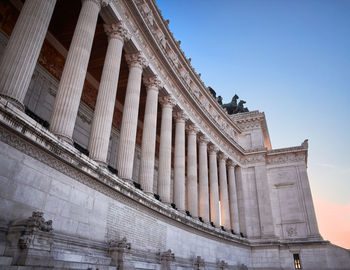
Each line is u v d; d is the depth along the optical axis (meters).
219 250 45.25
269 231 58.09
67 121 20.41
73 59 22.47
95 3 25.56
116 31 29.33
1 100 14.98
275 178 65.00
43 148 16.92
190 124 47.62
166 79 39.94
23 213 15.39
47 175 17.28
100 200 21.72
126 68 39.75
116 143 45.38
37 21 18.91
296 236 59.03
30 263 12.96
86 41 23.56
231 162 61.75
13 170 15.22
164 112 40.12
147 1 36.50
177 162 41.41
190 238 37.12
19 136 15.68
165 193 35.53
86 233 19.75
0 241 13.48
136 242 25.69
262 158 65.06
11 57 17.42
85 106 39.62
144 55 34.41
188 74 49.75
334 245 55.69
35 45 18.45
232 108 80.38
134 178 48.25
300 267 56.12
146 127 34.66
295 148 65.06
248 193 63.16
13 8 29.81
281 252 57.78
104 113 25.25
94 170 20.95
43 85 33.50
